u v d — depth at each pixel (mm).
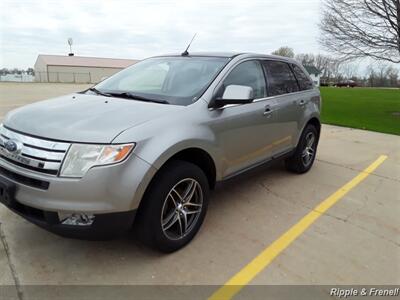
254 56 4039
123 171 2383
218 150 3191
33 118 2691
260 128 3801
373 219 3725
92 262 2760
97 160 2334
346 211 3900
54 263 2729
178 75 3549
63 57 65750
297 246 3107
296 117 4602
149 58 4270
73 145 2354
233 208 3854
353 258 2959
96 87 3826
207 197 3176
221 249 3010
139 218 2643
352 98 23516
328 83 69375
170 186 2717
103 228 2412
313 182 4824
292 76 4754
